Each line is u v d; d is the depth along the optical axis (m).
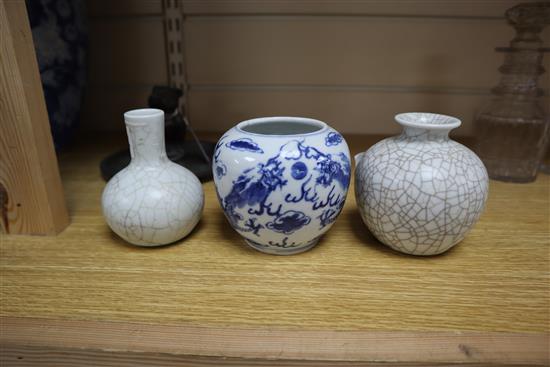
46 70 0.63
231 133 0.43
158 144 0.47
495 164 0.71
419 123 0.42
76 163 0.76
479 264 0.45
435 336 0.35
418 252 0.45
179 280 0.43
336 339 0.35
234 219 0.43
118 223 0.45
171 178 0.47
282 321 0.37
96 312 0.38
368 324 0.36
